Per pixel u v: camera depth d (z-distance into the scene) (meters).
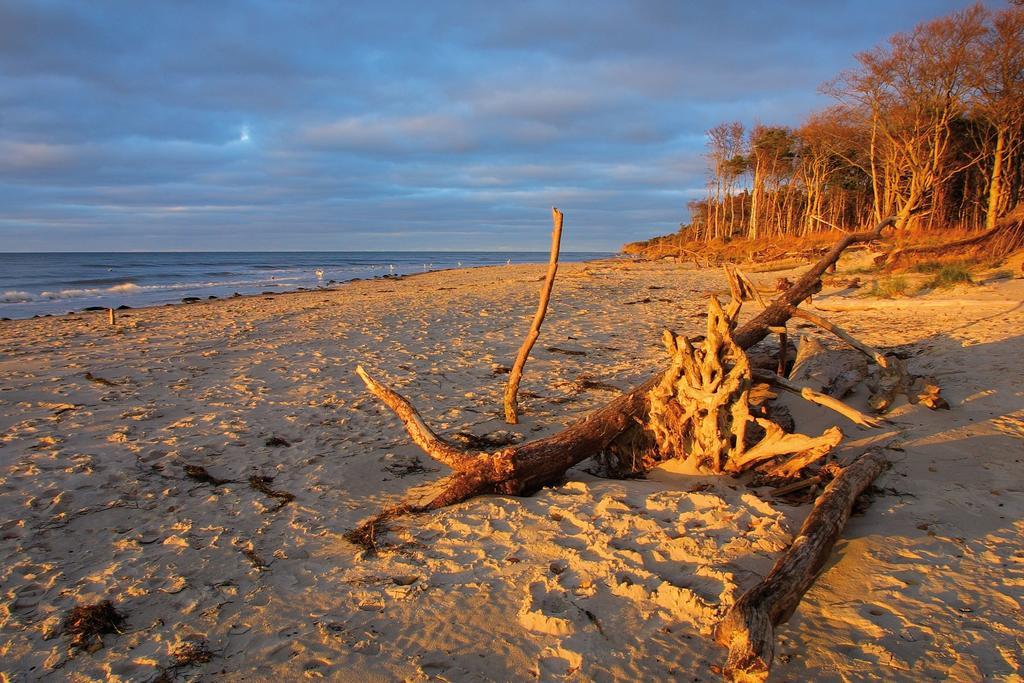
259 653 3.15
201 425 7.19
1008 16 29.19
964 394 7.15
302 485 5.41
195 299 26.00
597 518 4.36
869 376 7.92
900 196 35.38
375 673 2.97
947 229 32.12
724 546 3.86
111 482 5.44
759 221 67.88
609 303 18.73
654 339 12.54
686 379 5.11
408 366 10.33
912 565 3.71
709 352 4.91
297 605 3.59
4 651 3.23
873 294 15.84
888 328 11.80
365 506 5.00
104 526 4.64
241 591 3.77
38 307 25.11
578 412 7.64
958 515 4.31
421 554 4.07
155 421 7.40
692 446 5.30
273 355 11.36
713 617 3.22
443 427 7.08
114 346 12.55
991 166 37.50
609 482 5.21
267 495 5.20
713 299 4.81
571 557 3.88
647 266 39.22
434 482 5.49
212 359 11.06
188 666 3.06
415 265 87.44
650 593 3.46
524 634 3.22
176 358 11.19
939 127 32.81
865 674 2.83
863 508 4.41
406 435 6.86
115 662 3.12
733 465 5.11
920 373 8.25
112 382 9.36
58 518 4.75
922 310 13.34
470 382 9.31
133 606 3.62
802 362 8.14
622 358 10.78
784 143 54.00
